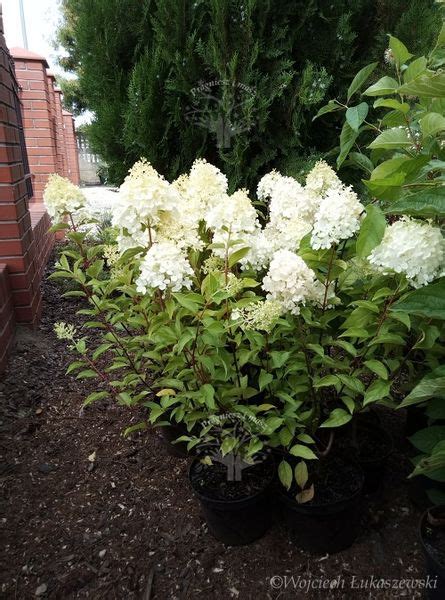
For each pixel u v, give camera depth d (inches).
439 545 52.5
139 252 63.7
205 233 71.3
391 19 126.2
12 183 105.8
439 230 50.1
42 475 75.3
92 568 60.5
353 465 67.1
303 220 69.9
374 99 123.9
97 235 148.6
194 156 125.3
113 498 71.5
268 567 60.5
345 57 121.6
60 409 91.8
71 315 134.1
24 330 114.4
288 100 117.0
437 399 58.7
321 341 64.1
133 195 58.5
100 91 134.3
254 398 74.2
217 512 60.2
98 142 136.3
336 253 58.9
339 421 56.3
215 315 57.2
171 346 69.3
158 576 59.6
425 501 67.1
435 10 121.4
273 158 121.1
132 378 71.3
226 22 111.7
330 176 73.0
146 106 118.5
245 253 58.1
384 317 56.4
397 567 60.1
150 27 125.1
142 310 68.9
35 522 66.8
